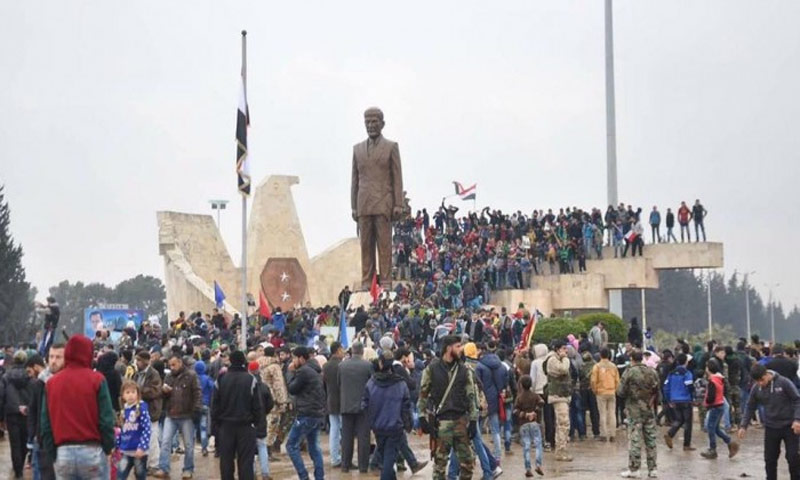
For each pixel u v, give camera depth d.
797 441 16.22
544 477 18.91
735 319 182.88
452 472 17.69
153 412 18.28
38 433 13.64
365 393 16.27
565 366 21.28
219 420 15.23
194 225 54.00
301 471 17.31
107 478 11.70
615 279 47.28
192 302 49.72
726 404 25.48
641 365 18.78
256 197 55.78
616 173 47.66
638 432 18.73
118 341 35.75
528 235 49.59
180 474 19.69
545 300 47.16
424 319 36.25
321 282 56.59
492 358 20.69
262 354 21.97
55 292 158.88
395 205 40.53
